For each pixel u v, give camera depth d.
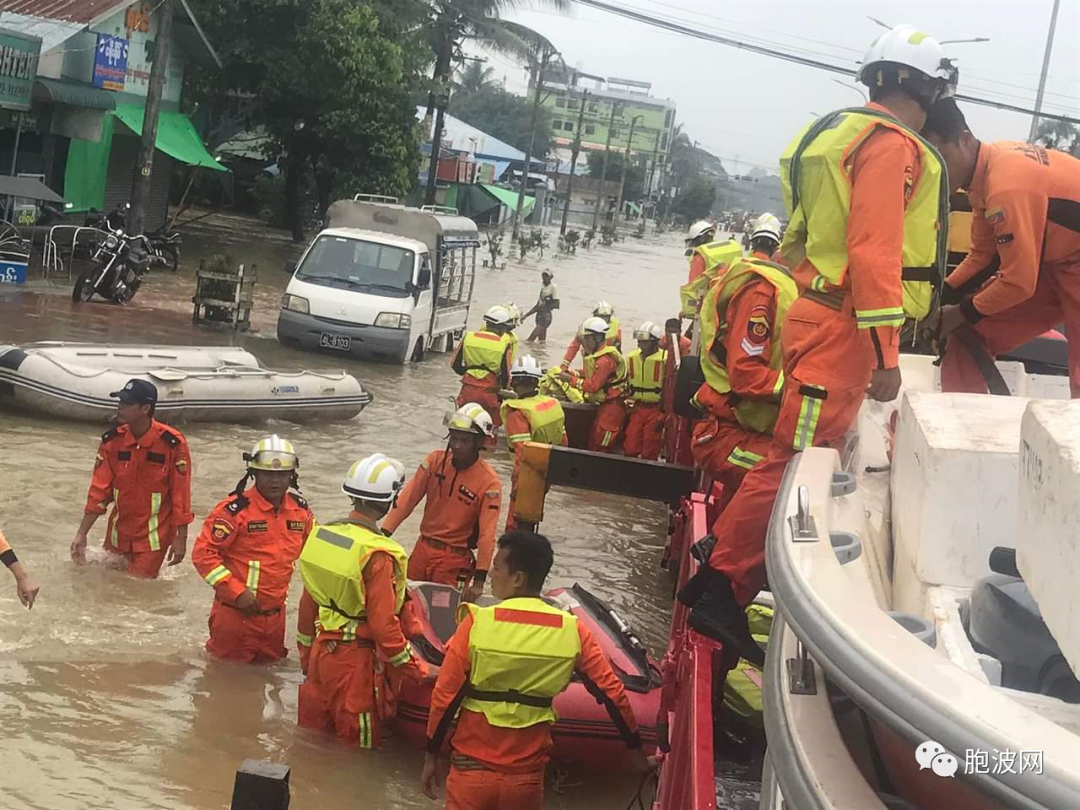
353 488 6.12
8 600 7.38
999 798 1.39
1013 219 4.09
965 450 2.55
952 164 4.16
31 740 5.72
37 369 12.19
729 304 4.62
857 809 1.73
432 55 37.53
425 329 20.62
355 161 35.44
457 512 7.87
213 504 10.33
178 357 13.95
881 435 4.16
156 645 7.08
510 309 13.85
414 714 6.21
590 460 8.31
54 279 22.20
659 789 4.78
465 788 5.14
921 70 3.57
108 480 8.04
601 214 106.00
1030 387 5.03
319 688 6.20
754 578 3.70
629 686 6.32
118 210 26.39
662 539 11.76
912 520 2.71
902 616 2.21
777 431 3.69
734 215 84.00
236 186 45.53
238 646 6.98
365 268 19.83
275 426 13.94
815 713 2.02
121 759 5.67
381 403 16.33
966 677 1.59
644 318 31.84
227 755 5.86
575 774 6.22
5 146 23.94
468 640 5.12
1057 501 1.81
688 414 6.00
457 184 63.25
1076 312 4.39
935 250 3.55
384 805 5.65
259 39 34.03
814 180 3.58
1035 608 2.16
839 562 2.22
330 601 6.11
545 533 11.34
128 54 27.30
